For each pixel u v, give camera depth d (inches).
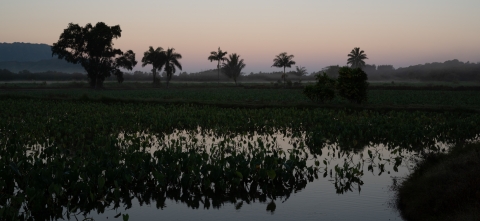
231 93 1731.1
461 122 715.4
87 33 2372.0
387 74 6343.5
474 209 271.0
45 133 679.1
